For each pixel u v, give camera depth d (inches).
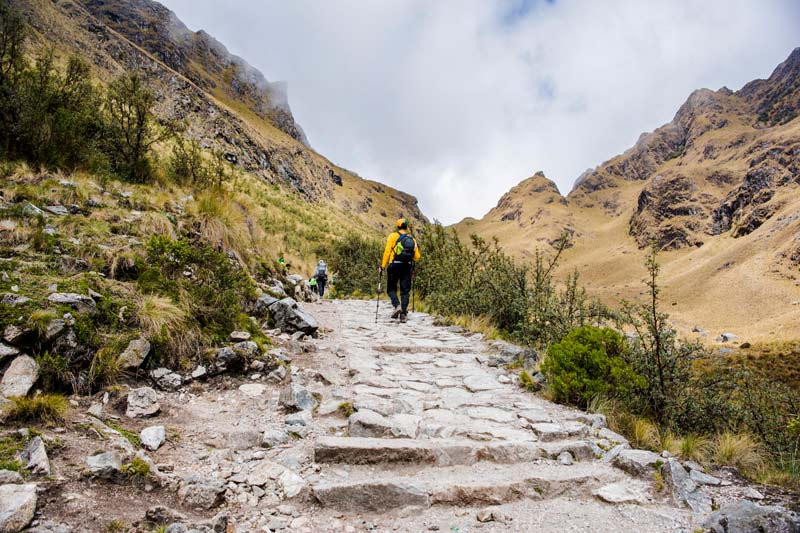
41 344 143.3
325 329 331.3
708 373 211.6
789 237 5388.8
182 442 137.6
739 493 127.2
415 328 364.2
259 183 2488.9
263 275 401.1
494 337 329.1
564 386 199.5
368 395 194.4
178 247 239.8
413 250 393.7
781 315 3747.5
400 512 114.4
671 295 5615.2
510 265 398.9
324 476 128.3
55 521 84.0
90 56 2955.2
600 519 111.9
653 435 174.9
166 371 179.5
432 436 157.8
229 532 97.0
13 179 288.7
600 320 280.4
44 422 118.0
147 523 92.3
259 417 165.9
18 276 171.6
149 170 434.6
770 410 188.9
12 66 356.8
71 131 350.9
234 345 211.0
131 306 187.8
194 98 3769.7
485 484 123.0
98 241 231.6
